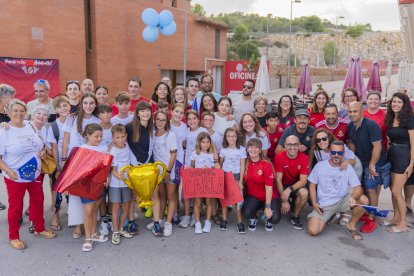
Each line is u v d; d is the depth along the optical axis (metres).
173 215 4.92
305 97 19.30
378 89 14.94
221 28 26.20
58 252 4.07
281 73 42.47
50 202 5.65
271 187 4.65
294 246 4.32
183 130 5.04
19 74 12.09
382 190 6.43
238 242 4.42
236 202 4.58
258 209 4.88
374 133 4.67
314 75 46.75
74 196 4.19
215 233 4.67
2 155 4.02
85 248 4.11
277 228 4.86
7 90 5.03
